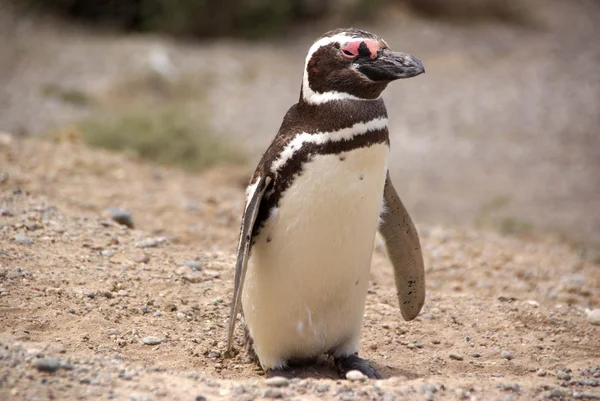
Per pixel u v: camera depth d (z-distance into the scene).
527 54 86.38
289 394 16.25
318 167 16.88
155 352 19.33
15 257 23.02
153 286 23.16
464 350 21.84
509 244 36.19
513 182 52.59
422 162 55.94
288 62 79.75
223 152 48.31
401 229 19.53
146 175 39.69
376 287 26.31
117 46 77.38
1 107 57.22
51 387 15.06
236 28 87.25
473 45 88.38
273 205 17.42
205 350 19.83
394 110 67.88
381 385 17.06
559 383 19.39
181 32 85.19
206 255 26.55
